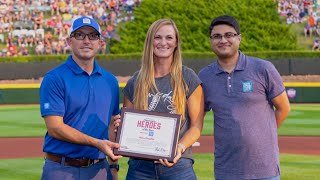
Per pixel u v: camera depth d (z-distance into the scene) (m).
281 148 17.97
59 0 50.38
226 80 7.50
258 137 7.42
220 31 7.45
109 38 46.34
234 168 7.50
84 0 50.69
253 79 7.44
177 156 6.97
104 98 7.27
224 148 7.53
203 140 19.56
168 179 7.23
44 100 7.09
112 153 6.95
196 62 41.28
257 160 7.43
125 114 7.03
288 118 26.06
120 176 13.06
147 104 7.17
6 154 16.91
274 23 46.41
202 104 7.48
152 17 46.47
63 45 47.03
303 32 49.16
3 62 40.25
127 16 49.44
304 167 14.26
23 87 34.03
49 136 7.23
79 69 7.17
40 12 49.81
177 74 7.21
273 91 7.48
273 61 41.19
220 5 46.66
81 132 7.10
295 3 51.00
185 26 45.69
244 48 44.56
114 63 41.03
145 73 7.19
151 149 6.96
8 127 23.38
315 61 40.81
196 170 13.68
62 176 7.18
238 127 7.41
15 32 47.62
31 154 16.86
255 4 47.28
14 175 13.38
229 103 7.47
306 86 33.81
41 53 46.41
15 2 50.00
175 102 7.14
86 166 7.23
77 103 7.12
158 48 7.16
